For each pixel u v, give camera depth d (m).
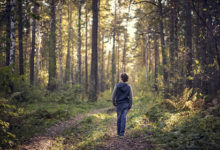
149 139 4.28
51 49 17.88
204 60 6.56
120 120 4.98
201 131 3.96
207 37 5.20
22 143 4.72
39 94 13.59
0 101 4.27
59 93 14.36
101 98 19.25
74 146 4.57
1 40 4.70
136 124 6.13
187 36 8.67
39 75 22.31
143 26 25.47
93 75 16.06
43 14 22.06
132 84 27.83
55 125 6.94
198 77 6.88
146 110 8.23
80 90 16.53
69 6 27.77
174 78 8.68
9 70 3.71
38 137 5.34
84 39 36.59
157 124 5.58
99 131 5.80
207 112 5.18
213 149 3.13
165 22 15.22
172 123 5.29
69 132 5.96
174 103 7.59
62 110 9.28
